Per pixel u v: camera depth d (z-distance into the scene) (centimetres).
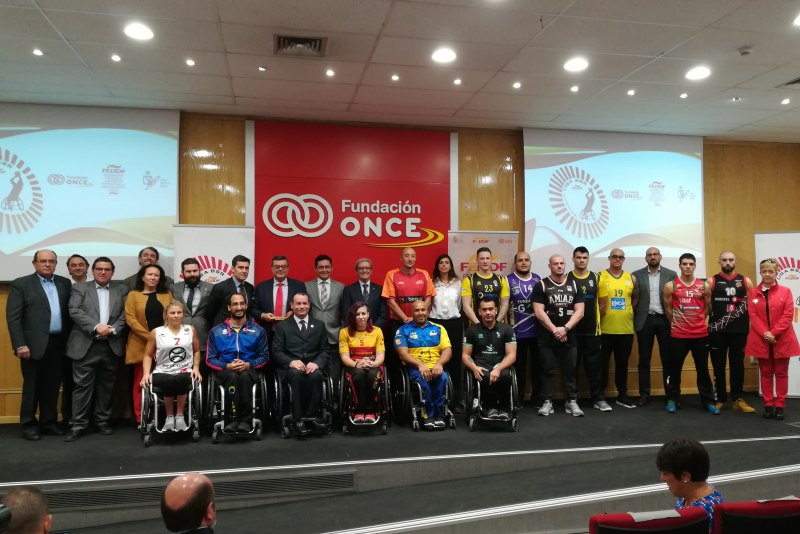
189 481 150
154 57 426
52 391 448
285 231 570
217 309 478
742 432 447
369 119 583
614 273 561
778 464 367
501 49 419
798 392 602
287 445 399
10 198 512
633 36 398
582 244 626
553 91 508
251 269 529
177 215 543
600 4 352
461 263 575
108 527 313
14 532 135
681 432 446
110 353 449
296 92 503
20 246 512
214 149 560
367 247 587
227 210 560
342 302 514
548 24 379
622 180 639
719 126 619
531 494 326
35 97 507
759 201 679
